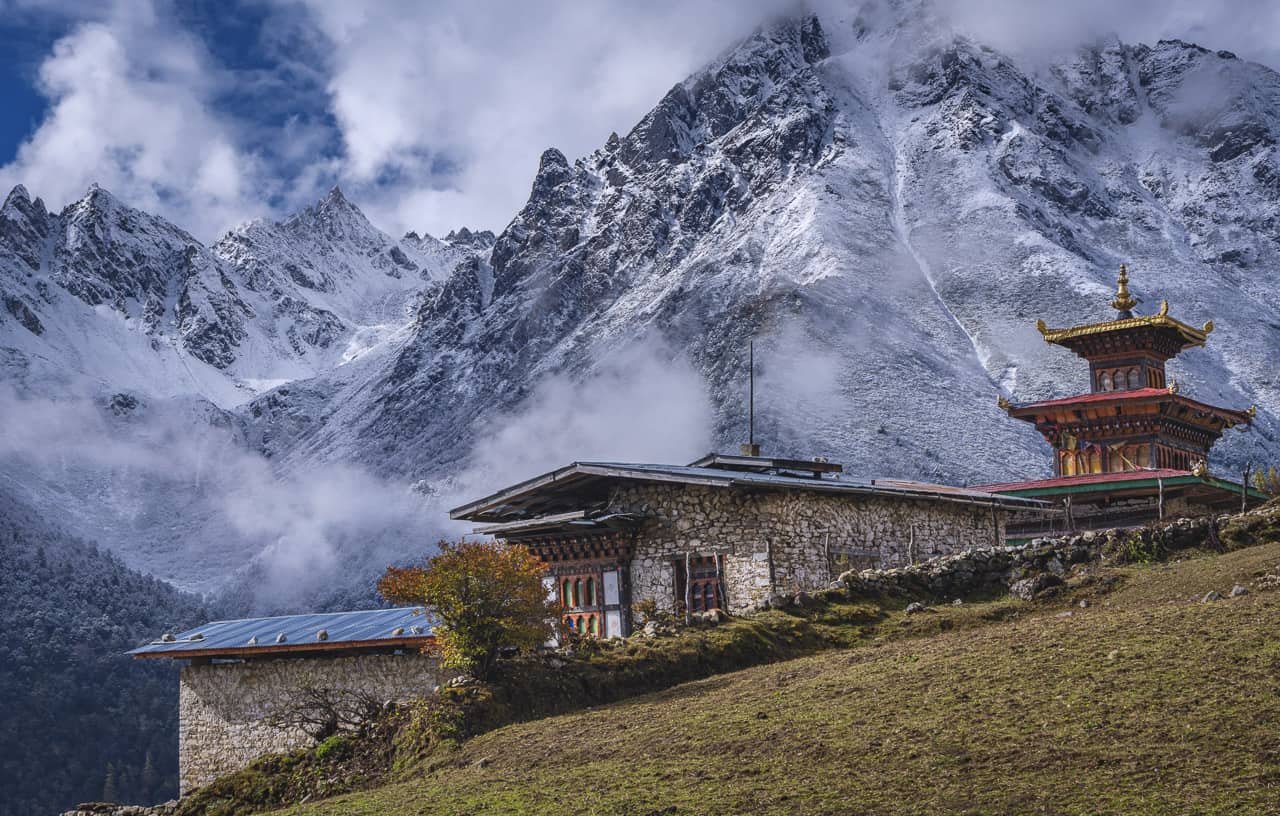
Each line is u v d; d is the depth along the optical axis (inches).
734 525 1647.4
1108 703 909.2
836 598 1503.4
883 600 1503.4
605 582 1756.9
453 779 1053.2
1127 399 3127.5
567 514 1758.1
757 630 1408.7
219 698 1779.0
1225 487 2664.9
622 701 1267.2
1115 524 2518.5
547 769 1016.9
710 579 1663.4
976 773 818.8
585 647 1380.4
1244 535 1517.0
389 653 1615.4
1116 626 1130.0
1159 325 3267.7
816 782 852.6
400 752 1211.2
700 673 1337.4
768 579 1598.2
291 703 1691.7
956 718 938.1
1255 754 772.6
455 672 1535.4
